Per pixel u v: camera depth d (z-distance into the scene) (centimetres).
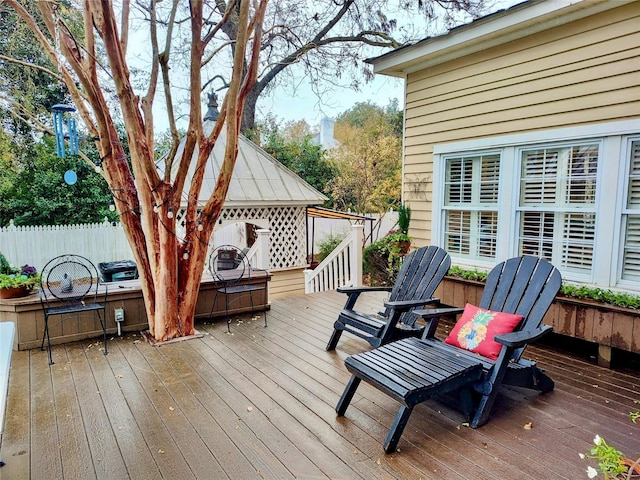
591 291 342
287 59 853
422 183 526
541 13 362
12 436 235
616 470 152
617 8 337
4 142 891
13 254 812
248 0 349
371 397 279
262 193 812
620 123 340
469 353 282
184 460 212
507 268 324
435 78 494
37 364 339
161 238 382
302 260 889
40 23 610
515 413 258
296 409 263
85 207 1090
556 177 391
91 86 349
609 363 332
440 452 216
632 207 343
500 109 428
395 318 320
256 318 473
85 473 203
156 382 304
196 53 361
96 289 397
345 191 1452
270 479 196
